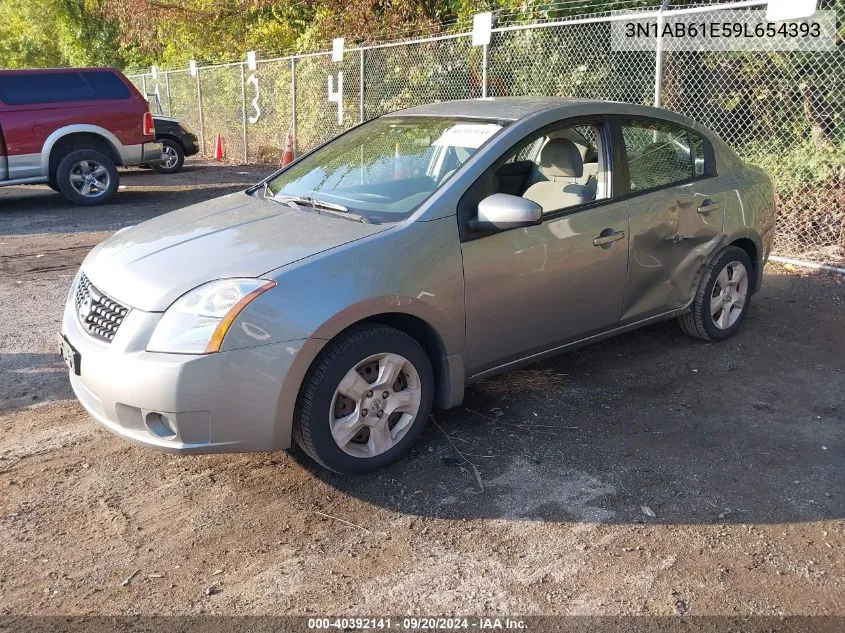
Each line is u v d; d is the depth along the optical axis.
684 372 4.80
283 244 3.49
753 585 2.86
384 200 3.89
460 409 4.30
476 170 3.83
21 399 4.47
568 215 4.12
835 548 3.06
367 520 3.29
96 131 11.33
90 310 3.45
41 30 29.98
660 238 4.58
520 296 3.93
